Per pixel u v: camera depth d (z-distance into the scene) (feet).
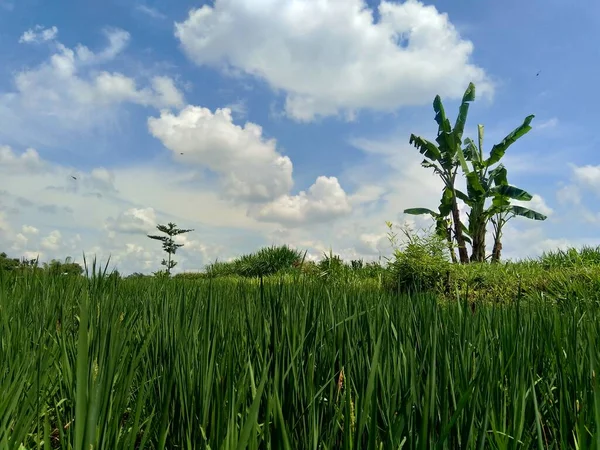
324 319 6.16
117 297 8.57
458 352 4.53
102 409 3.49
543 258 35.91
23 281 11.32
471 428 3.51
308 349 5.32
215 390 3.99
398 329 5.71
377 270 38.17
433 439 3.41
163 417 3.38
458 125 48.32
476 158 53.67
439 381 4.27
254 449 3.11
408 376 4.33
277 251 48.78
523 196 45.55
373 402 3.54
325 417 4.42
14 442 3.69
